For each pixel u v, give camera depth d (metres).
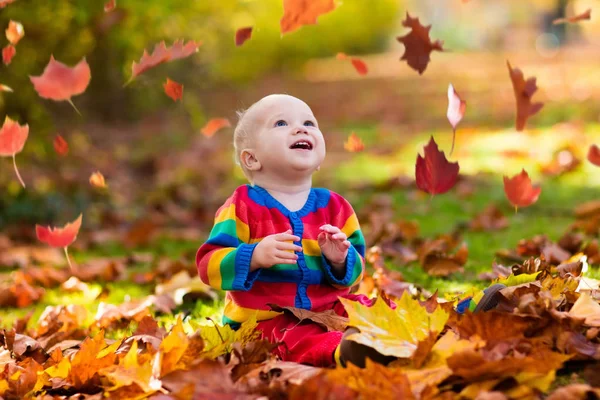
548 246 4.04
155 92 10.03
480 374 1.99
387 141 10.49
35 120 6.91
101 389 2.38
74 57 7.14
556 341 2.23
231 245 2.63
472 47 38.94
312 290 2.66
